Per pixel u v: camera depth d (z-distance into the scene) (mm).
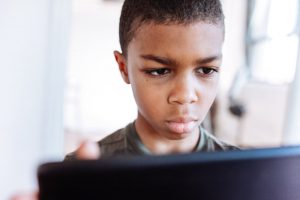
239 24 2068
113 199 203
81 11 2754
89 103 2848
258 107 1905
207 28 370
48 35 1326
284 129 1408
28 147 1380
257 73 1972
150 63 376
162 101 388
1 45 1250
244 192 219
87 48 2816
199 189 212
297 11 1559
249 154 220
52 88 1380
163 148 439
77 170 199
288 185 224
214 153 217
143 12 375
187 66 372
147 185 206
